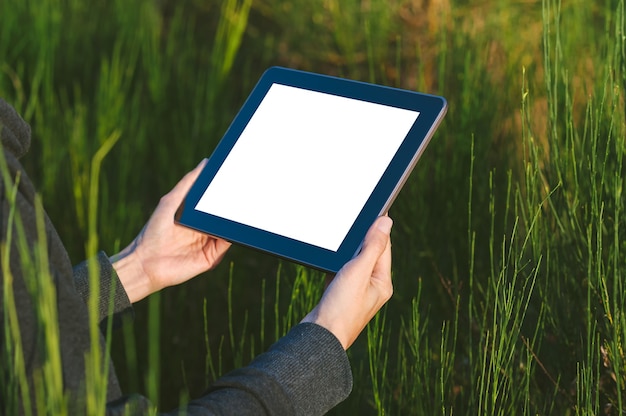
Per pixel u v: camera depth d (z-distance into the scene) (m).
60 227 1.94
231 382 0.75
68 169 2.00
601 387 1.20
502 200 1.59
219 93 2.42
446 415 1.23
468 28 2.15
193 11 3.14
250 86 2.77
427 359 1.16
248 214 0.96
